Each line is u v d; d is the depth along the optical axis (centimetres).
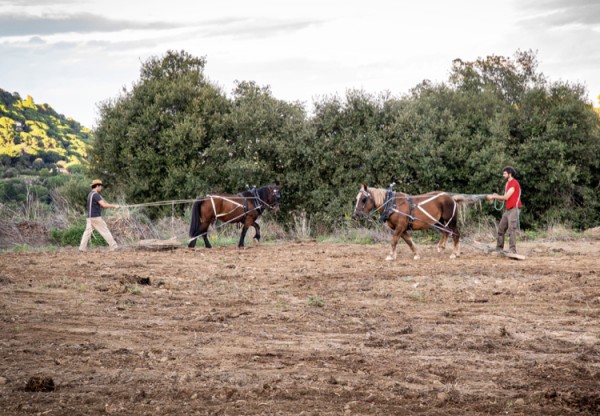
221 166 3050
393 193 1731
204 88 3219
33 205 2617
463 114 3027
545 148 2861
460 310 1121
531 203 2981
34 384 643
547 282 1366
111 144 3203
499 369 756
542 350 848
